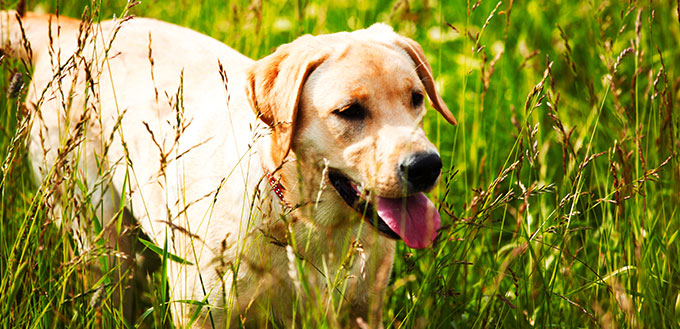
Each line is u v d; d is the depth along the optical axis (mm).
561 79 5824
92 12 3625
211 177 3846
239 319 3803
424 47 6145
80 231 3688
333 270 3787
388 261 3844
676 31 5621
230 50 4781
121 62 4676
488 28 6207
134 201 4375
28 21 5070
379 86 3447
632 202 4109
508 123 5395
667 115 4016
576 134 5266
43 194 3477
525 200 3787
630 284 3852
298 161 3629
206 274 3742
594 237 4637
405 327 3682
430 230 3438
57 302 3592
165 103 4406
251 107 3672
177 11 6512
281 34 6180
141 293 4652
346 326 3688
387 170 3334
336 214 3703
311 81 3539
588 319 3855
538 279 4059
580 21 6227
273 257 3680
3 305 3469
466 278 4230
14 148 3689
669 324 3695
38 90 4797
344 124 3447
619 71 5703
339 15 6316
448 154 5297
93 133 4484
